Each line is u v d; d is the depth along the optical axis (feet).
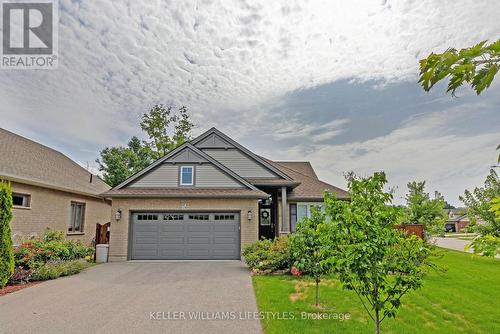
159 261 47.52
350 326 19.85
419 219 62.75
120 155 112.16
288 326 19.85
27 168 48.83
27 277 32.63
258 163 59.11
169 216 49.29
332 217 16.42
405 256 15.01
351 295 26.86
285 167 71.15
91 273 37.65
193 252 48.62
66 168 64.90
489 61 5.16
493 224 29.71
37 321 21.25
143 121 107.96
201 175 52.34
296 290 28.76
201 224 49.26
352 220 14.88
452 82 5.47
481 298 26.21
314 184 64.08
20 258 35.58
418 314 22.50
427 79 5.54
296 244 24.94
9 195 31.53
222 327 20.03
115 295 27.58
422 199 65.92
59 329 19.86
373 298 14.93
